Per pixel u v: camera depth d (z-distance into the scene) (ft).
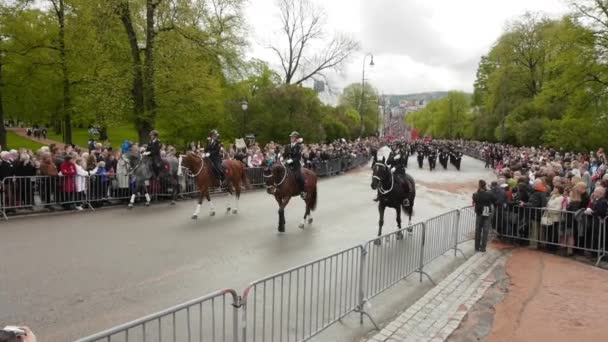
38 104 100.99
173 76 81.97
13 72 92.79
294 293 26.14
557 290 30.14
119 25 82.28
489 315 25.48
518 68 178.09
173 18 81.15
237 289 26.58
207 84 89.51
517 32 174.91
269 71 160.76
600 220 37.19
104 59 83.56
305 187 43.62
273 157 76.33
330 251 36.19
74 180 46.96
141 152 53.06
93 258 30.86
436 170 135.13
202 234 39.55
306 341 20.59
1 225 38.75
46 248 32.50
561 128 118.21
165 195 56.59
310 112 130.93
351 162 125.29
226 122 120.47
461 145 246.27
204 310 23.56
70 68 87.45
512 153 127.75
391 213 56.29
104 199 49.93
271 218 48.67
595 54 101.09
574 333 23.32
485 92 231.91
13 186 42.88
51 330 20.33
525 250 41.88
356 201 65.00
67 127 104.22
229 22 101.91
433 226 33.63
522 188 45.03
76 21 83.20
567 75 105.91
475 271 34.09
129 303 23.79
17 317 21.36
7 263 28.71
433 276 32.27
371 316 24.29
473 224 44.37
